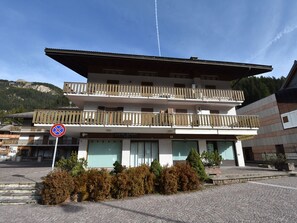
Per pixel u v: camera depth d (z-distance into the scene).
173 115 14.87
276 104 25.00
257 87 43.16
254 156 28.16
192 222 4.82
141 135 15.61
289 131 23.02
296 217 4.83
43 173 12.27
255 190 8.19
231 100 16.94
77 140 35.88
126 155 15.13
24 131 35.12
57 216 5.62
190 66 17.23
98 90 15.20
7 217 5.60
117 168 9.37
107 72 17.00
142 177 8.30
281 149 23.92
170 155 15.69
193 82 17.81
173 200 7.11
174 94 16.25
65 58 15.78
